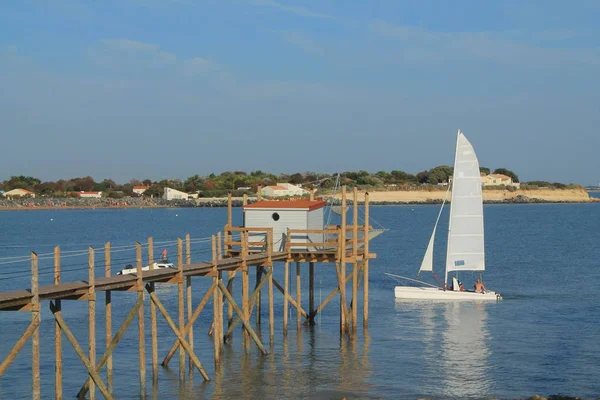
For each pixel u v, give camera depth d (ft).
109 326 121.80
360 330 188.34
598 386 139.33
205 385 138.21
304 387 137.69
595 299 240.32
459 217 245.86
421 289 240.12
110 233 604.49
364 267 184.34
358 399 131.03
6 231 638.94
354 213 175.73
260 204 178.40
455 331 188.34
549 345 172.35
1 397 130.41
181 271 132.67
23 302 99.76
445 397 132.57
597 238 532.73
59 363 112.37
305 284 278.46
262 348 159.94
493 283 287.28
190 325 141.18
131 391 133.80
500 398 132.05
